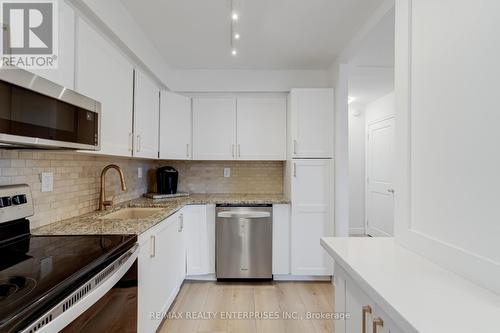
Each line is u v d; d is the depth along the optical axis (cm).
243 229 272
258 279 281
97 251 110
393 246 114
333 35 233
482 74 75
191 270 273
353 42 236
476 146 76
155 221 169
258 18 207
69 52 132
